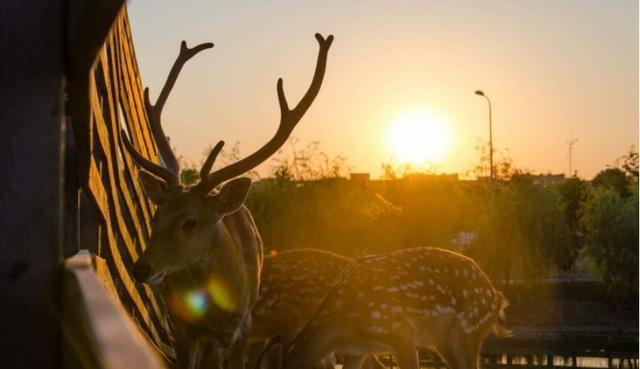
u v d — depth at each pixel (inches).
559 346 1220.5
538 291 1758.1
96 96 183.5
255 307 351.3
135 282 271.3
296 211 1385.3
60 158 101.1
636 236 1717.5
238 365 275.9
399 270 323.9
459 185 1779.0
